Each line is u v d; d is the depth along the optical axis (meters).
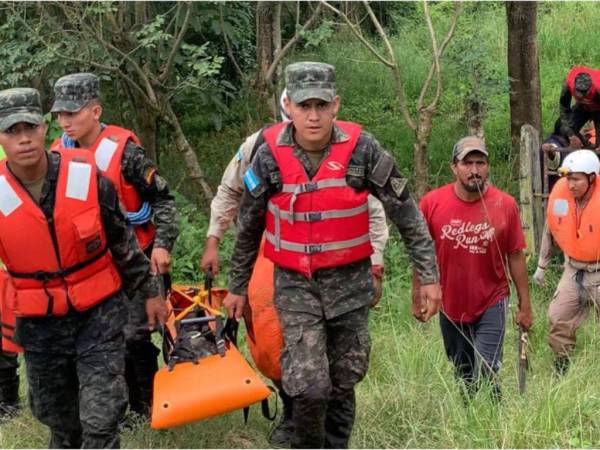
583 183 5.23
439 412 4.53
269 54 8.37
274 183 3.46
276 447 4.33
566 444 4.17
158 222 4.24
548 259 5.73
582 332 5.76
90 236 3.42
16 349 3.81
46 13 7.18
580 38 13.00
